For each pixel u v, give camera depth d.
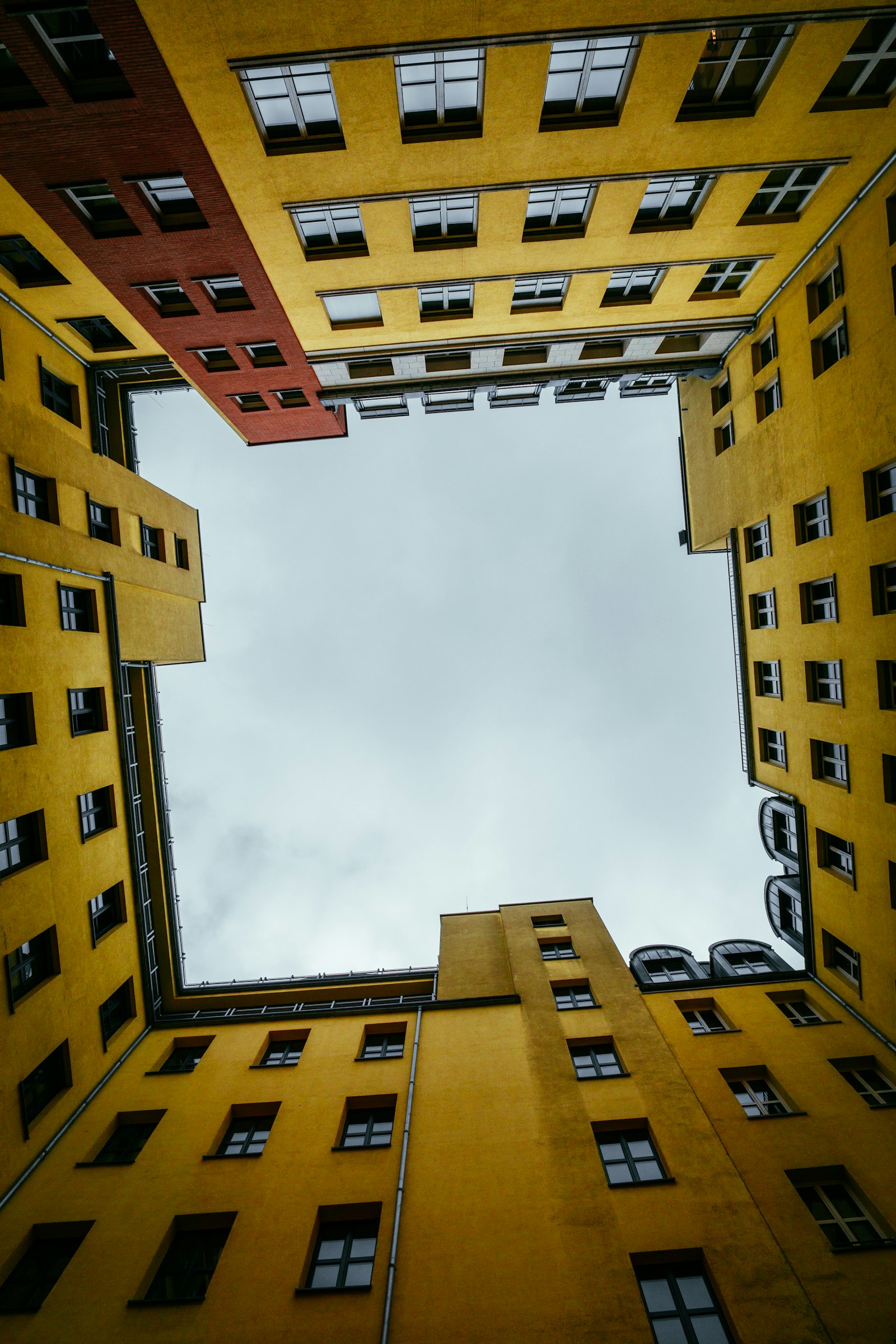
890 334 21.59
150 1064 26.41
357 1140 21.88
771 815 33.09
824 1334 15.17
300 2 15.58
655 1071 22.62
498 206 22.47
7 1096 20.59
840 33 17.64
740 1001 27.27
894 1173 19.12
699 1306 16.28
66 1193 20.19
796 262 26.14
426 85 18.73
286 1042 27.75
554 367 34.19
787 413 27.86
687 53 17.77
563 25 16.81
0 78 17.77
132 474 32.16
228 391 33.50
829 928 27.80
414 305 27.81
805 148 21.05
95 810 27.73
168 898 32.03
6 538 22.89
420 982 32.44
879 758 23.69
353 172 20.53
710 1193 18.12
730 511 33.62
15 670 22.91
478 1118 21.20
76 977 24.70
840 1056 23.91
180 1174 20.42
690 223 24.02
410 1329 15.62
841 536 24.81
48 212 21.02
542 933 32.69
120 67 16.70
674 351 33.34
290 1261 17.38
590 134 19.97
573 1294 15.99
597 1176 18.84
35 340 27.53
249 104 18.14
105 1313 16.64
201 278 24.89
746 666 33.09
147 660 32.44
